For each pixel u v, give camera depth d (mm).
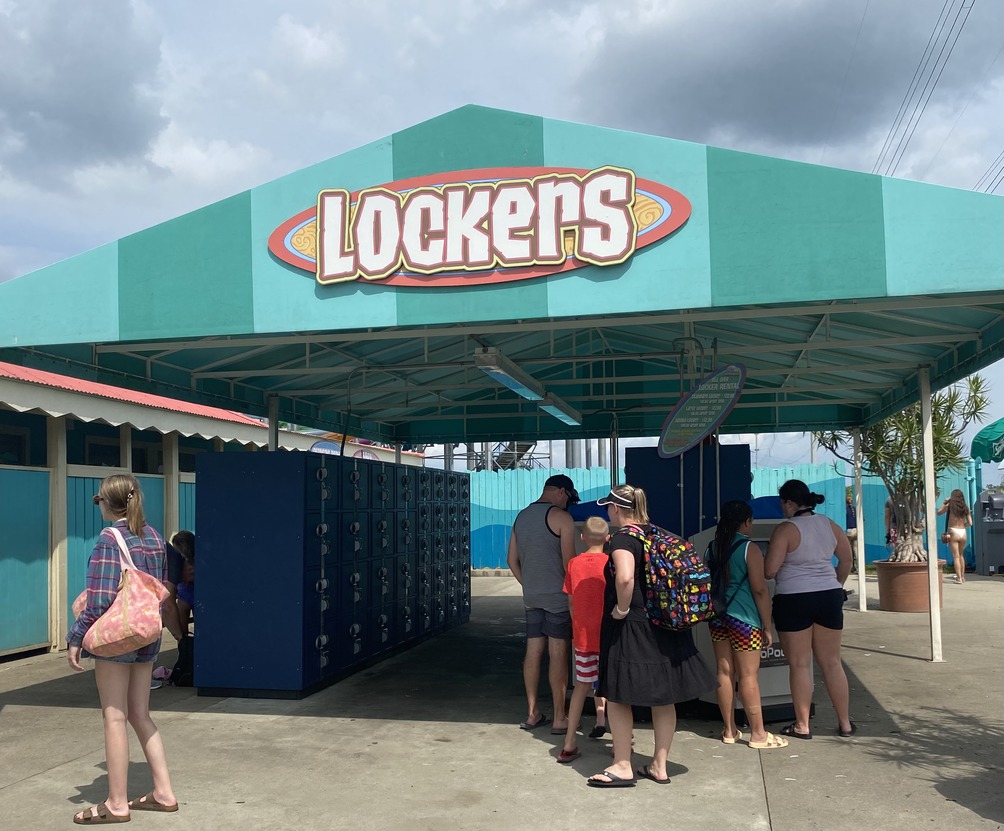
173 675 8492
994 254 5652
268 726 6930
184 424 12609
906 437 13469
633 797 5238
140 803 5059
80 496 11062
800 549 6426
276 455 7941
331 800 5234
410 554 10633
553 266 6223
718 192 6023
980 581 17594
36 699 7969
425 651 10445
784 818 4879
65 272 6809
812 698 7172
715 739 6461
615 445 12867
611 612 5371
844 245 5836
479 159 6359
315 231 6551
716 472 8914
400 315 6406
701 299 6004
